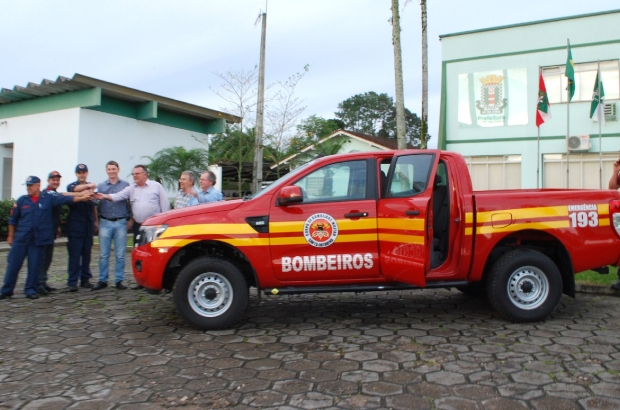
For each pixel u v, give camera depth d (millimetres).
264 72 15672
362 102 64938
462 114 18703
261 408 3707
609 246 5945
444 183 6219
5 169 19875
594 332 5492
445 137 18891
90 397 3920
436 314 6387
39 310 6730
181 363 4656
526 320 5840
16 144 18609
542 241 6227
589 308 6633
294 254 5633
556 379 4168
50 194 7602
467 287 7148
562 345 5047
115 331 5727
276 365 4582
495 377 4223
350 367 4504
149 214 7965
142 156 18531
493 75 18188
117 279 8094
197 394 3957
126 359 4781
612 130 16781
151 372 4434
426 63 13703
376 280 5730
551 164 17625
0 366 4609
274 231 5613
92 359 4785
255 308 6816
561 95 17406
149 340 5379
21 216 7422
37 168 17984
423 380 4188
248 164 20016
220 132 21094
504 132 18141
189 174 7934
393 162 5852
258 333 5613
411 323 5965
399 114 11398
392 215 5559
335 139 28219
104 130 17656
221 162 19328
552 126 17531
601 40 16781
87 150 17141
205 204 6121
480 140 18469
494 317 6203
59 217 8133
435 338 5332
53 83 16094
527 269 5871
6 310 6738
